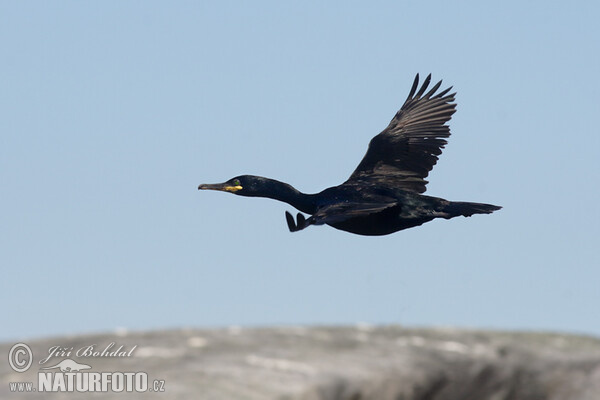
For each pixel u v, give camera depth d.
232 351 10.23
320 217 16.00
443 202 18.53
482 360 10.59
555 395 10.73
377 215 18.33
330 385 9.66
